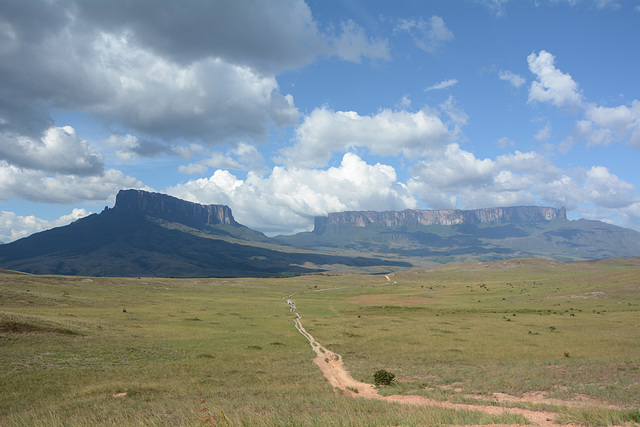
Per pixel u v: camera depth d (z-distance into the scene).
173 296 132.00
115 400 28.38
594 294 118.12
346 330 71.44
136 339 55.72
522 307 112.38
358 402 23.05
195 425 15.17
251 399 26.78
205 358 46.53
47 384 33.03
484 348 52.19
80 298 99.88
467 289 180.75
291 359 46.78
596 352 47.03
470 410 19.08
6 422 21.97
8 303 78.25
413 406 20.95
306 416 16.78
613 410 17.19
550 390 27.27
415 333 66.56
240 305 118.38
